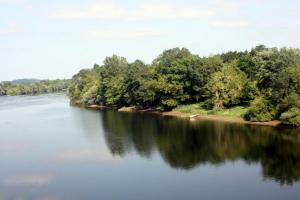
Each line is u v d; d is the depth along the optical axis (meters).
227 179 51.16
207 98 117.31
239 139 74.25
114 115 126.00
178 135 81.50
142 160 62.56
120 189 48.59
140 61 161.00
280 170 53.94
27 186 50.97
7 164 63.06
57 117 127.50
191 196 45.31
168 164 59.53
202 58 125.00
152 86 129.12
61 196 46.66
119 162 61.81
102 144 75.94
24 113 147.88
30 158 66.75
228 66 112.44
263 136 75.19
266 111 89.56
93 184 51.00
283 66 94.25
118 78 157.00
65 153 69.50
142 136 82.50
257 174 52.62
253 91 100.81
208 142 73.50
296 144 67.00
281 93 85.81
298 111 80.62
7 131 98.81
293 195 44.47
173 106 123.75
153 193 46.75
